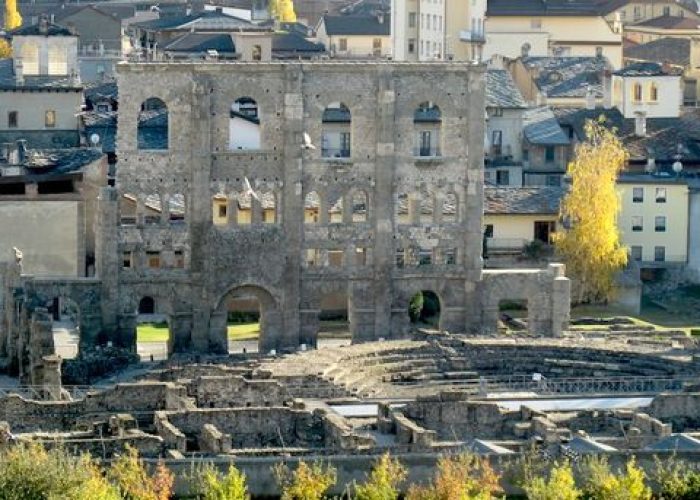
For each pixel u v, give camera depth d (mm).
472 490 179375
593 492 177625
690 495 178750
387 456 181625
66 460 178875
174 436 196625
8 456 179500
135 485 176000
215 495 175250
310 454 192750
